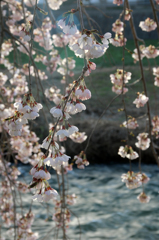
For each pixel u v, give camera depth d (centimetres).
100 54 108
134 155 228
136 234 503
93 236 503
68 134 114
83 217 562
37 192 106
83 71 110
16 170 315
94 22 255
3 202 322
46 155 106
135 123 256
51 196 104
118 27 271
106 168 766
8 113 258
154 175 708
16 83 308
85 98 114
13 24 308
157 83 270
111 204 602
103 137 803
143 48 265
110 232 514
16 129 120
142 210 574
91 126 829
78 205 603
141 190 644
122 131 800
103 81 1053
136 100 240
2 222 329
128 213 567
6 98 305
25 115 120
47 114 813
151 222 536
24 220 277
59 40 304
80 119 878
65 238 234
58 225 251
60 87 916
